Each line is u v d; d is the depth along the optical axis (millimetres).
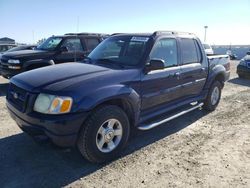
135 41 4805
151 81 4488
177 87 5180
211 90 6445
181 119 6043
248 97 8445
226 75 6953
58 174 3604
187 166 3898
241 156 4250
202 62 6004
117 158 4086
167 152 4340
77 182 3436
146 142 4715
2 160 3920
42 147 4340
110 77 3912
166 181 3498
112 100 3908
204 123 5809
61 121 3340
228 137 5027
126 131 4090
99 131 3746
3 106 6672
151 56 4582
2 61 8969
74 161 3953
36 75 4016
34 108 3535
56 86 3527
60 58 9219
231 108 7066
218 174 3699
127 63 4535
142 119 4520
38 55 8875
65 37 9477
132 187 3350
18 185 3340
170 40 5125
